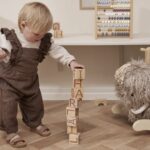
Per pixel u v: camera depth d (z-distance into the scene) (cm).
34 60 168
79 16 228
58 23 219
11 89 167
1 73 168
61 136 176
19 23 166
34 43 167
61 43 198
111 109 212
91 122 195
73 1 226
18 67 166
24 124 192
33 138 174
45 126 184
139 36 216
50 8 228
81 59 236
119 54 233
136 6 225
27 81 170
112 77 238
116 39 207
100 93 240
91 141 169
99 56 235
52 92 241
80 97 163
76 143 166
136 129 174
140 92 173
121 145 165
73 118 164
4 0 227
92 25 229
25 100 177
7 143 168
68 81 241
